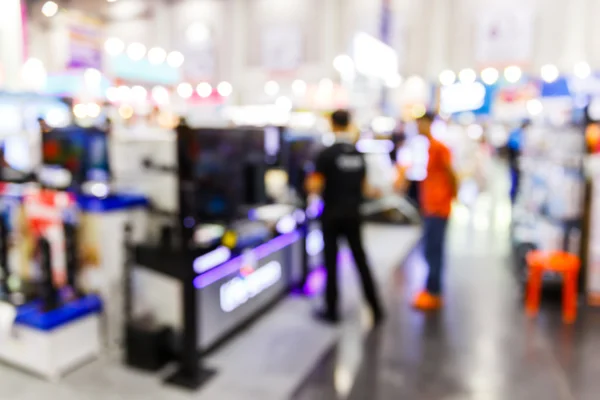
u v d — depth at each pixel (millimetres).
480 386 2773
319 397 2648
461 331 3525
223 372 2904
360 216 3582
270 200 4102
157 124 3936
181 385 2732
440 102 7262
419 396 2666
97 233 3043
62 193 3076
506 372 2936
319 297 4184
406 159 7371
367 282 3613
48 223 3127
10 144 3320
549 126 4695
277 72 8125
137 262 2963
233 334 3381
